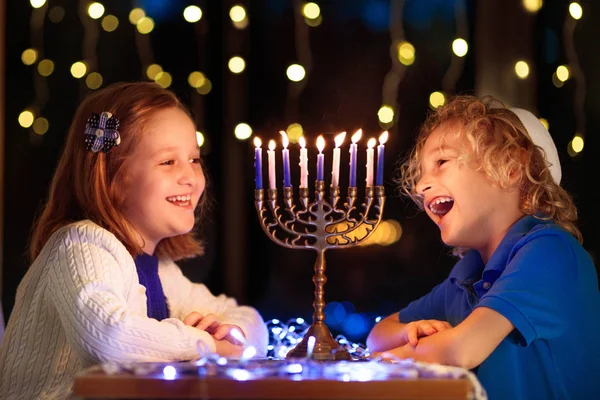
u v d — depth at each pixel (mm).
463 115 2053
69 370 1963
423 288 3346
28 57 3213
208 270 3439
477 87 3180
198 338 1884
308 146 3338
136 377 1465
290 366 1602
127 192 2092
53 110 3229
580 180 2988
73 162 2139
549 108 3086
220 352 1946
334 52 3387
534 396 1917
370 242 3352
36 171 3211
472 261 2146
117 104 2125
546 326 1818
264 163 3408
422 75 3301
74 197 2145
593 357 1952
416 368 1574
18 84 3223
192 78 3393
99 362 1794
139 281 2131
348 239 1892
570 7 2820
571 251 1950
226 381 1455
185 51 3395
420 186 2047
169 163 2102
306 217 3330
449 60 3268
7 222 3193
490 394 1903
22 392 1972
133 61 3309
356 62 3361
